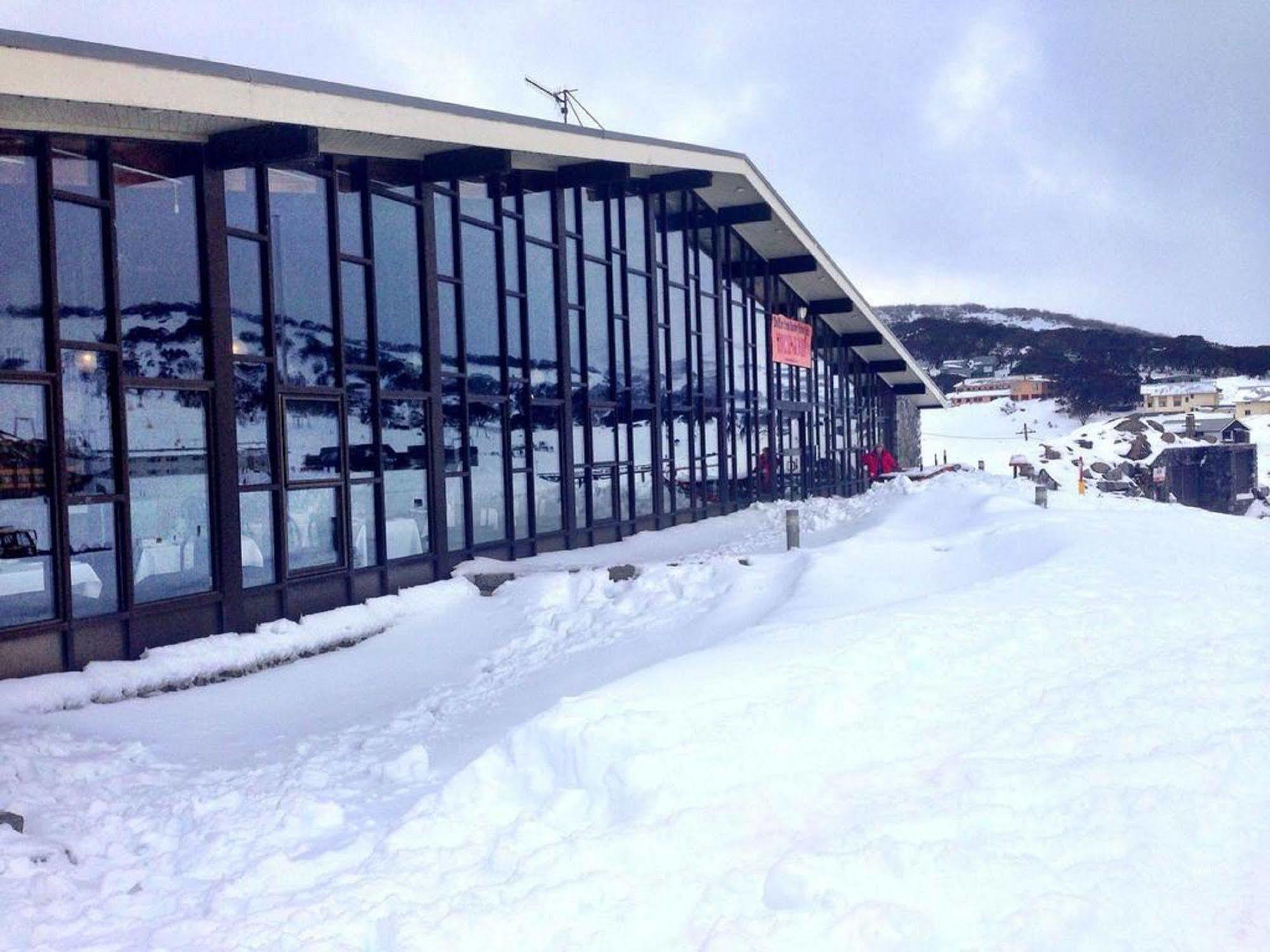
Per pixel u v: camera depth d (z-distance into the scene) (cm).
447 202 1650
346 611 1360
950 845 483
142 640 1119
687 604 1253
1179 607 1009
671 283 2414
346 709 1048
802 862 459
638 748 605
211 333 1204
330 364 1398
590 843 525
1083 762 584
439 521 1580
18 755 830
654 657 1067
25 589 1017
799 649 817
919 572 1323
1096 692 724
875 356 4128
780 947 410
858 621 916
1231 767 570
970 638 859
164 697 1058
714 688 707
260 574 1280
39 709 966
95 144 1099
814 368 3478
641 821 546
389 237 1523
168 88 1027
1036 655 827
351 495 1427
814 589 1181
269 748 915
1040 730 645
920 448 5066
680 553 1838
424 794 719
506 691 1050
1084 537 1466
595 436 2067
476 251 1716
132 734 947
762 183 2509
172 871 622
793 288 3291
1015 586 1116
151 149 1158
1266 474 11119
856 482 3978
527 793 625
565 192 1986
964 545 1514
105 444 1095
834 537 1855
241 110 1104
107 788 794
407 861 558
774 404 3062
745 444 2847
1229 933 401
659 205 2372
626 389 2173
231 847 640
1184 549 1429
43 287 1039
